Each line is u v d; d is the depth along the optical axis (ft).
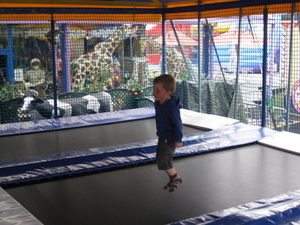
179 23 23.07
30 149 15.43
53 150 15.25
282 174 11.80
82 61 22.61
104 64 23.22
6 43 20.89
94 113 22.45
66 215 9.12
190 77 23.06
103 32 22.88
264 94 17.61
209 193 10.33
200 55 22.80
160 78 8.63
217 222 7.57
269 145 14.94
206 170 12.30
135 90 23.79
